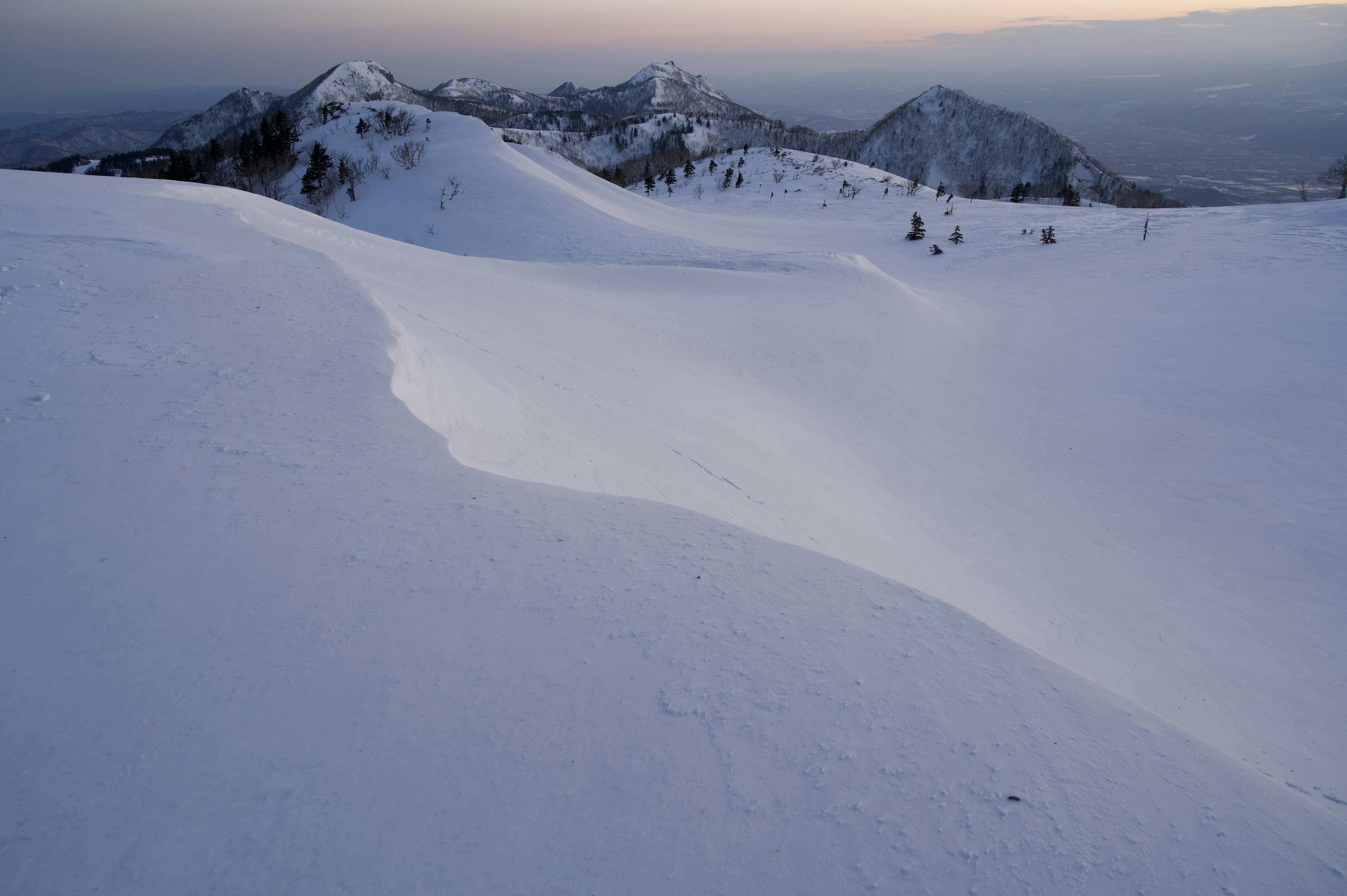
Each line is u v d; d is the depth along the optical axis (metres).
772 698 2.54
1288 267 27.50
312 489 3.79
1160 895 1.92
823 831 2.05
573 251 37.88
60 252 7.94
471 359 8.66
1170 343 21.97
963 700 2.58
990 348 22.59
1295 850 2.08
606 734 2.37
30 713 2.38
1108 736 2.46
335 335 6.01
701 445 10.18
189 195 17.33
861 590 3.27
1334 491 13.57
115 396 4.73
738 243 46.50
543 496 3.97
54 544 3.21
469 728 2.38
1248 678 8.52
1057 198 107.38
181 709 2.42
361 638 2.76
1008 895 1.90
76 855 1.94
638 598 3.07
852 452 14.22
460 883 1.88
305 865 1.92
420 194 46.81
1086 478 14.65
